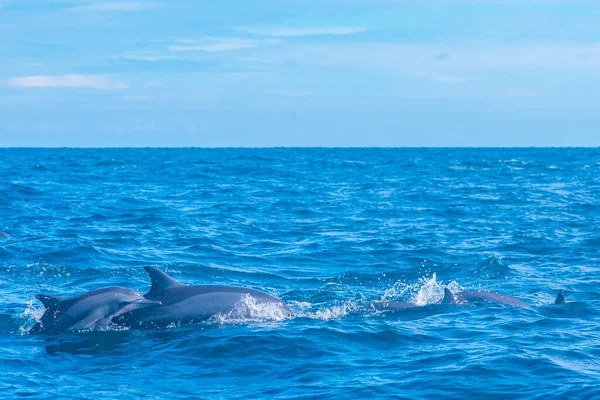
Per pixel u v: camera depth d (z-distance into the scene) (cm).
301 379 1180
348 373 1205
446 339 1414
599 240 2847
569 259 2464
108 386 1150
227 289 1623
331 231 3173
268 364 1267
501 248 2698
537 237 2947
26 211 3647
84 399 1081
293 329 1484
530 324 1522
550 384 1120
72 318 1511
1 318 1608
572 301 1725
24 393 1108
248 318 1583
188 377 1202
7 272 2136
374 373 1201
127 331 1498
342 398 1084
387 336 1435
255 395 1100
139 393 1113
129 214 3647
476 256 2530
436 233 3114
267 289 2028
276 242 2852
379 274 2238
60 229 3008
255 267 2339
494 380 1145
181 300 1574
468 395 1085
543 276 2170
